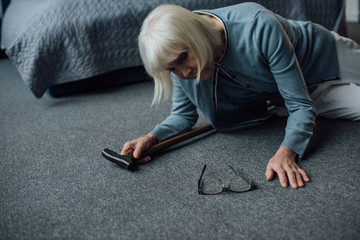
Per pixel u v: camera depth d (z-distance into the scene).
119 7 2.01
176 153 1.24
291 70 1.06
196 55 0.92
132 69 2.18
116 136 1.44
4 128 1.65
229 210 0.90
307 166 1.06
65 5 1.97
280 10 2.15
